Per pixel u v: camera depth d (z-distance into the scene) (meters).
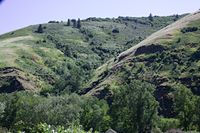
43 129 16.66
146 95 92.44
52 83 161.50
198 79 114.31
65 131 16.58
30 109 93.75
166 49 140.75
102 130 90.81
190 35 148.50
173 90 113.25
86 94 133.62
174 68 125.75
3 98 108.44
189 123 85.44
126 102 93.50
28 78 154.00
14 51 183.12
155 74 126.62
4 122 94.94
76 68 177.00
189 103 86.00
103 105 98.81
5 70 156.75
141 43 159.62
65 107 91.56
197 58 126.81
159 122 91.31
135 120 91.75
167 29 167.00
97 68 174.00
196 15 170.00
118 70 140.62
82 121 90.75
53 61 183.50
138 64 138.00
